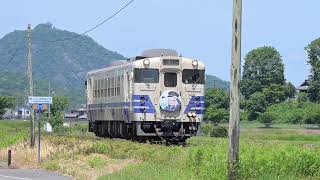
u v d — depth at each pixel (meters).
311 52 154.38
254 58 179.12
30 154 45.56
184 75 47.09
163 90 46.50
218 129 74.19
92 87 59.88
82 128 95.31
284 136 67.75
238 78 23.69
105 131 57.78
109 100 53.38
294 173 26.66
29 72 54.16
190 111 46.97
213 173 26.47
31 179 31.28
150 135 46.62
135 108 46.03
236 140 23.95
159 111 46.34
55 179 31.28
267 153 27.88
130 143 43.66
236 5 23.47
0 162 43.97
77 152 43.06
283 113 138.75
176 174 28.31
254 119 152.00
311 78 154.62
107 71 54.22
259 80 178.50
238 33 23.52
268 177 25.03
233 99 23.78
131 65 46.88
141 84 46.19
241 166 24.95
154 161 35.06
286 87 162.12
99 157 39.03
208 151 31.14
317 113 127.06
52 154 43.62
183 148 37.38
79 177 31.45
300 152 27.56
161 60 46.56
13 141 61.91
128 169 31.92
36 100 41.16
